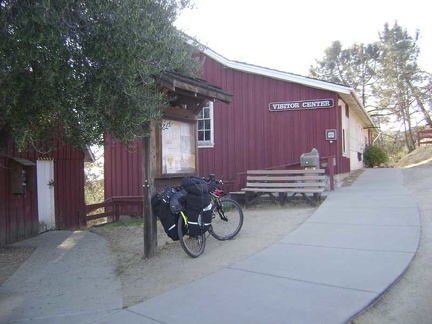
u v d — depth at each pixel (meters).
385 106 34.91
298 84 13.16
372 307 4.14
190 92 7.23
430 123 33.75
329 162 11.66
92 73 5.10
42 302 5.00
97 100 4.89
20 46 4.40
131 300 4.75
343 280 4.75
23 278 6.16
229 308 4.21
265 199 10.45
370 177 14.97
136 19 5.06
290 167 13.12
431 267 5.18
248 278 5.04
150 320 4.08
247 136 13.77
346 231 6.91
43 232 10.30
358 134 21.11
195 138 8.01
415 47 33.31
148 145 6.59
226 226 7.53
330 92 12.79
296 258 5.69
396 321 3.88
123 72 5.07
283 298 4.36
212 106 14.23
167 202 6.31
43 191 10.40
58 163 11.02
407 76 32.88
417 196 10.03
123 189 13.95
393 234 6.55
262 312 4.06
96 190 26.41
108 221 13.35
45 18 4.37
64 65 4.79
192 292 4.72
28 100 4.86
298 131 13.13
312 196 10.34
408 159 25.00
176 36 6.31
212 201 7.20
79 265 6.74
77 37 4.91
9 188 9.08
